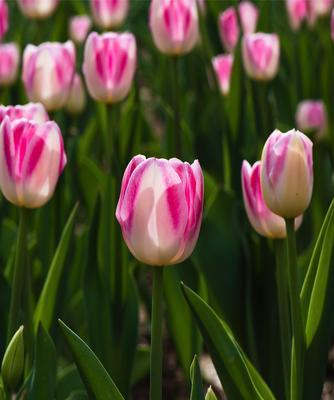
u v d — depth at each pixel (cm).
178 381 181
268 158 120
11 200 129
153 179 114
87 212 174
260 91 178
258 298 150
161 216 115
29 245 163
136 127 170
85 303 146
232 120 174
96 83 156
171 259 117
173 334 159
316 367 130
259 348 150
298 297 124
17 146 126
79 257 163
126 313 147
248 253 151
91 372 120
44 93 156
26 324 141
